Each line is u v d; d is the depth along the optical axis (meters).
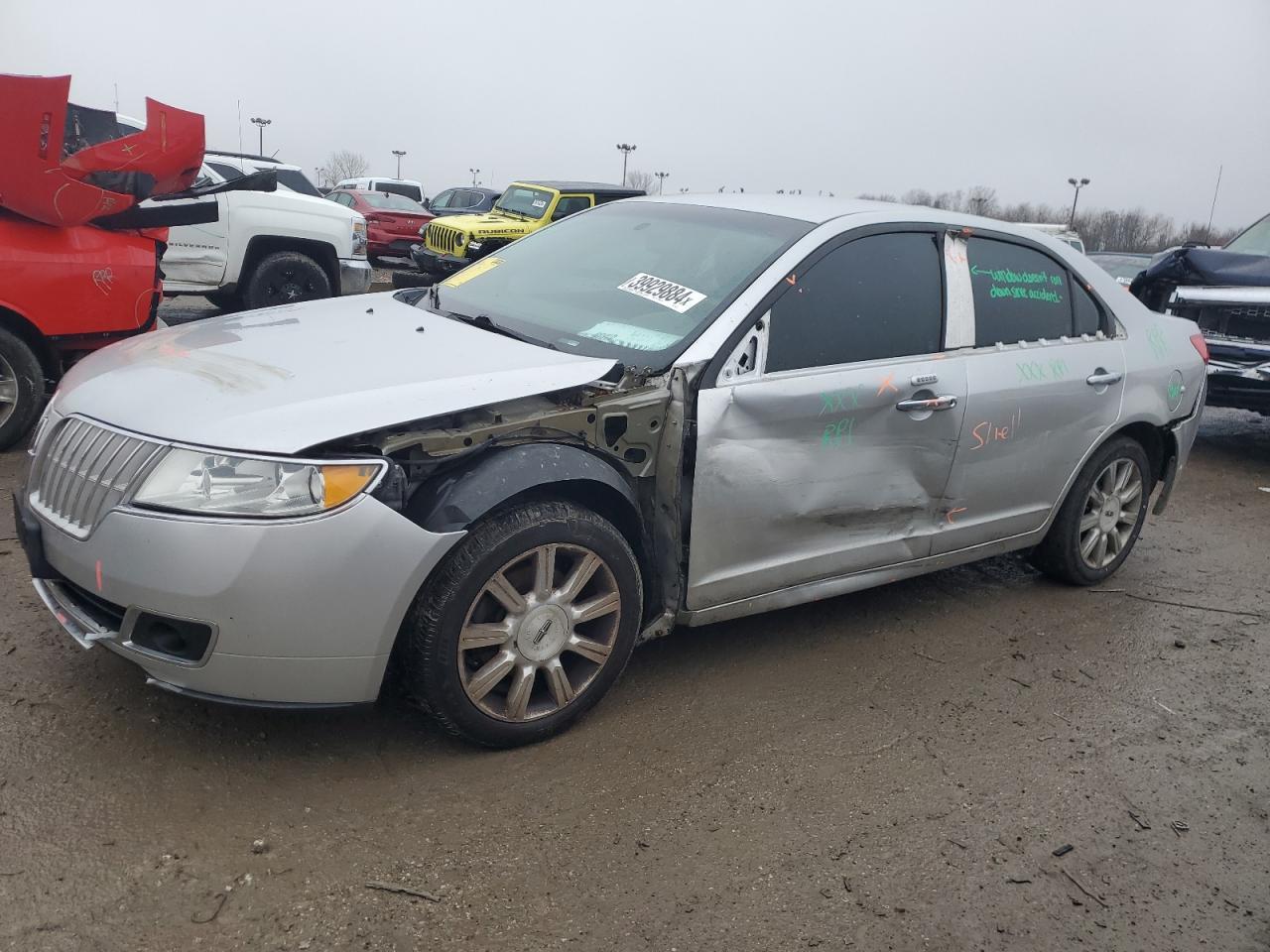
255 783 2.83
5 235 5.30
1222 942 2.61
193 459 2.61
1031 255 4.48
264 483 2.59
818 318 3.63
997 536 4.42
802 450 3.52
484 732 3.02
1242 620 4.77
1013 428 4.20
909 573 4.13
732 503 3.38
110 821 2.60
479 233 16.58
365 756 3.02
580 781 3.01
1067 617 4.64
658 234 4.10
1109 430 4.66
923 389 3.83
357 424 2.71
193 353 3.21
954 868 2.79
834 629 4.28
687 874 2.66
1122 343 4.75
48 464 2.96
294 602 2.62
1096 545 4.90
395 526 2.71
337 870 2.53
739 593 3.55
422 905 2.44
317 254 10.39
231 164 11.88
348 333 3.45
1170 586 5.15
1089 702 3.83
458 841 2.69
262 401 2.77
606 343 3.49
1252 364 7.75
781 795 3.04
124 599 2.63
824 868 2.74
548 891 2.54
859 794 3.09
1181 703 3.89
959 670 3.99
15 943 2.19
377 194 21.52
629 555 3.19
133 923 2.29
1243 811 3.20
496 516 2.92
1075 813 3.10
